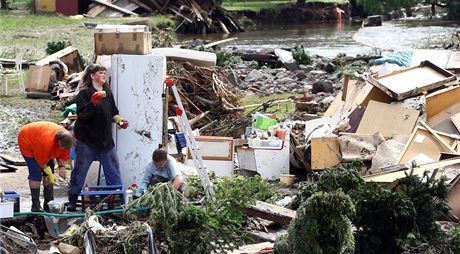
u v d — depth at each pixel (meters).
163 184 13.41
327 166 19.56
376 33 76.56
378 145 19.61
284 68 44.66
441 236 13.90
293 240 12.89
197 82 26.70
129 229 13.17
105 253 13.06
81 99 16.03
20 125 27.80
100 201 15.68
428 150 18.62
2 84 36.38
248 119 24.59
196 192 16.03
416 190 14.12
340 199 12.75
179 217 13.05
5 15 79.31
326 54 56.03
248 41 70.81
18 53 42.25
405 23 90.44
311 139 19.77
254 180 16.58
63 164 15.65
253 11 96.62
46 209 15.84
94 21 74.31
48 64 34.75
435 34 72.69
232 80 37.09
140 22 73.38
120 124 16.45
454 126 19.97
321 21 99.19
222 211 13.78
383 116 20.97
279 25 95.94
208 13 82.94
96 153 16.22
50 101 32.66
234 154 21.33
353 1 108.25
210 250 13.19
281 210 15.46
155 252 12.83
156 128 17.17
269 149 20.59
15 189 18.42
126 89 17.09
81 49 51.31
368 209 13.98
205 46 55.41
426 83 21.83
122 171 17.23
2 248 13.05
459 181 16.50
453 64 27.70
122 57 17.05
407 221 13.87
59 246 13.30
